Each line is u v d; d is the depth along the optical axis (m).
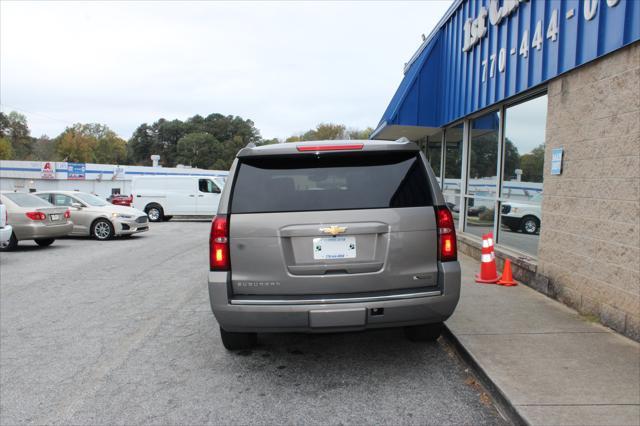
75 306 6.66
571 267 5.70
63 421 3.40
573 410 3.21
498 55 8.06
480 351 4.32
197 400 3.72
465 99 9.86
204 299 7.03
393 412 3.48
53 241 13.74
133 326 5.70
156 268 9.71
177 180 22.16
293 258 3.79
